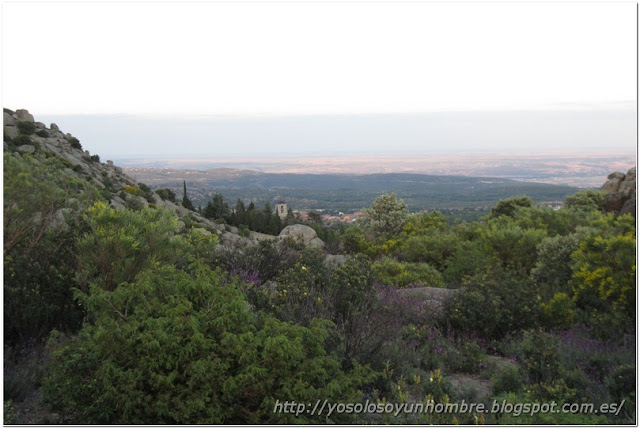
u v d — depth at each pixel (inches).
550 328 301.3
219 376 143.2
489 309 294.0
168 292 176.4
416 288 395.5
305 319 216.8
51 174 269.1
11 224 239.3
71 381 146.0
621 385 189.8
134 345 149.5
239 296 165.0
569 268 402.6
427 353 243.0
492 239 518.6
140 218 252.5
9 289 212.4
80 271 236.2
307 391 146.0
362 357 201.9
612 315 301.3
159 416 139.7
